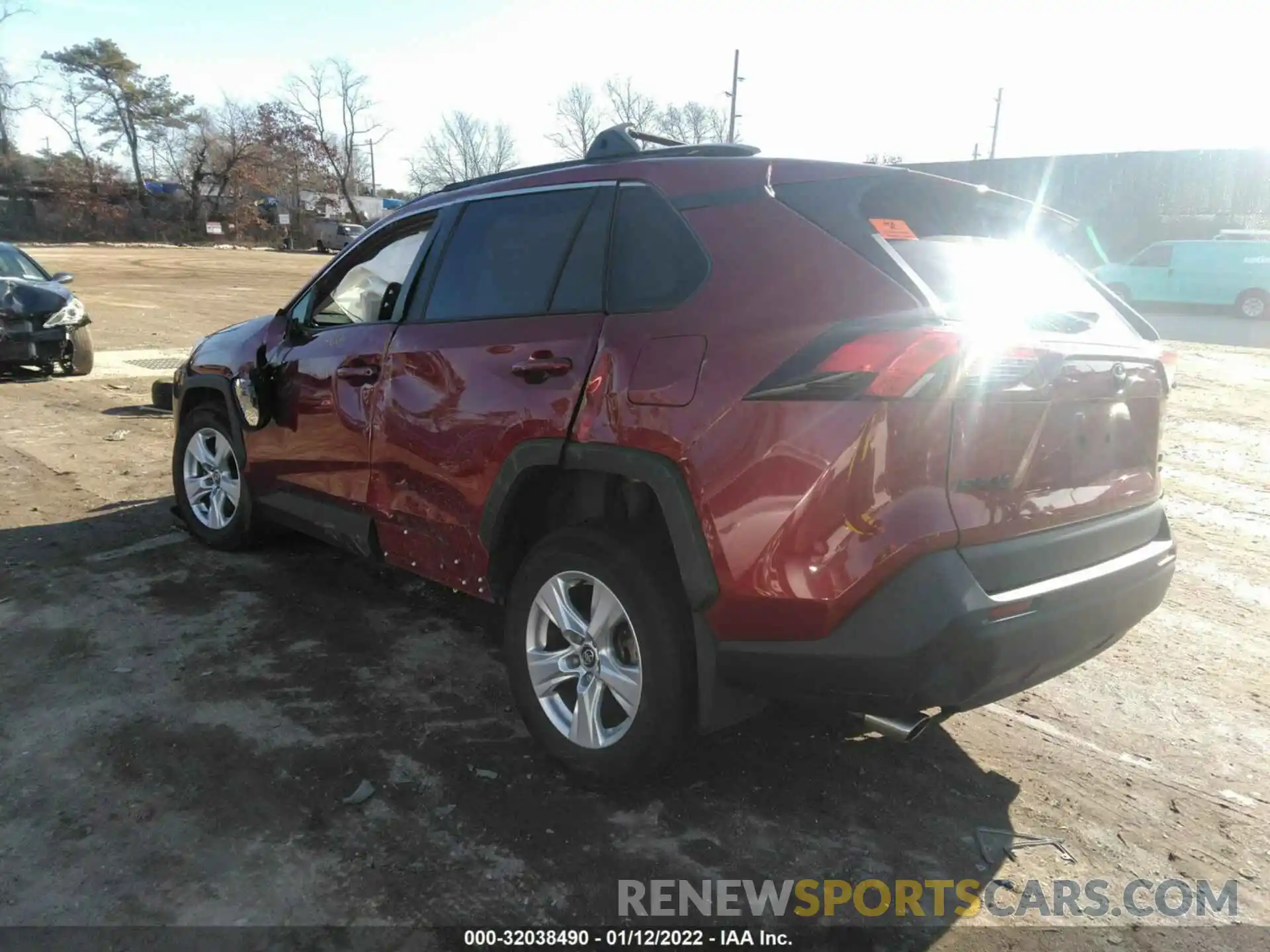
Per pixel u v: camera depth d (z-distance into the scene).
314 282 4.14
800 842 2.62
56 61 59.62
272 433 4.18
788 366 2.30
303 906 2.29
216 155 64.06
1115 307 3.12
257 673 3.50
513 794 2.79
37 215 55.44
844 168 2.65
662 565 2.63
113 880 2.36
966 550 2.28
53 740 2.98
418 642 3.84
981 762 3.09
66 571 4.45
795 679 2.37
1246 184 26.36
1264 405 10.10
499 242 3.26
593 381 2.70
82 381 9.84
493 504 3.02
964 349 2.21
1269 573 5.07
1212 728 3.37
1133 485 2.83
